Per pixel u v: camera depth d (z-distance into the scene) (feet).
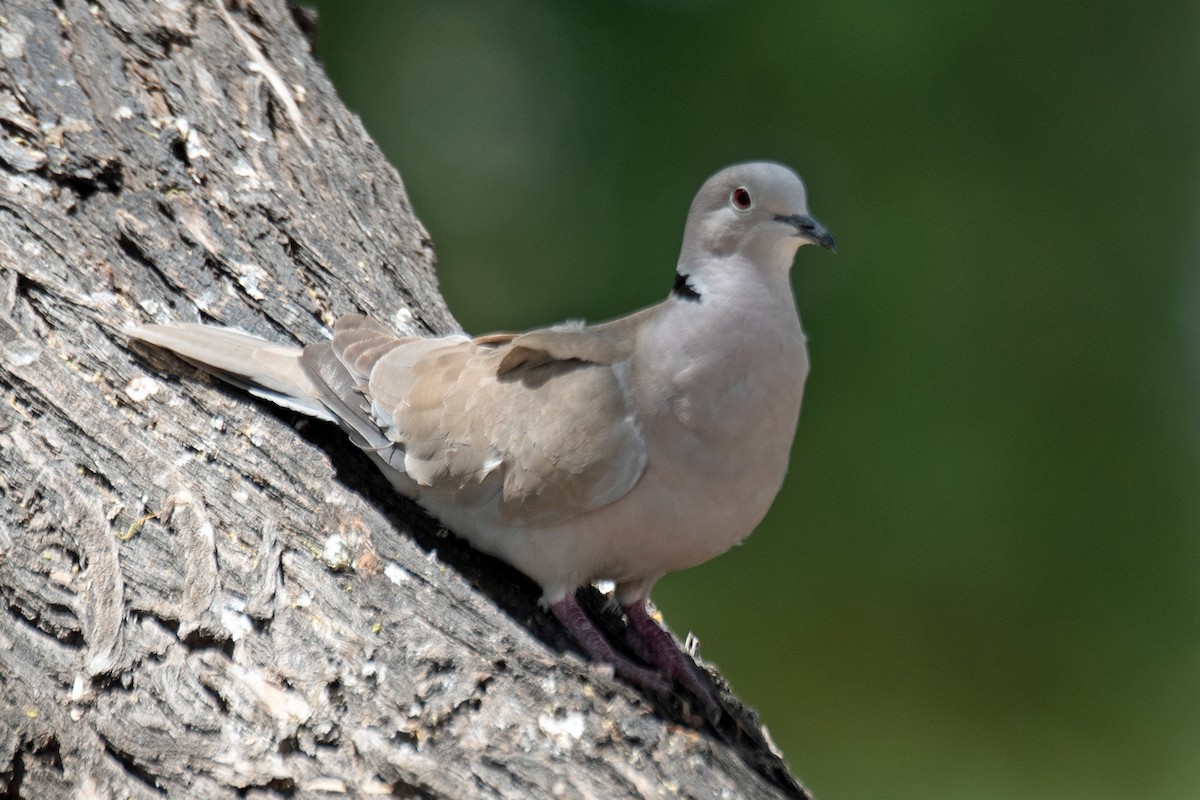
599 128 76.64
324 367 28.19
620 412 25.22
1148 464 74.49
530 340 25.93
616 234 75.05
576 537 25.93
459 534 27.25
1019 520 72.79
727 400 24.93
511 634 25.21
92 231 29.84
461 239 75.77
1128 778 65.10
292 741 23.02
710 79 75.36
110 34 33.99
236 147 33.99
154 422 27.17
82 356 27.63
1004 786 64.90
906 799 63.00
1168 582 72.28
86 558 25.11
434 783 22.43
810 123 74.23
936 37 74.49
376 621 24.71
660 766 23.43
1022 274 74.95
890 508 72.59
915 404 73.46
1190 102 76.18
